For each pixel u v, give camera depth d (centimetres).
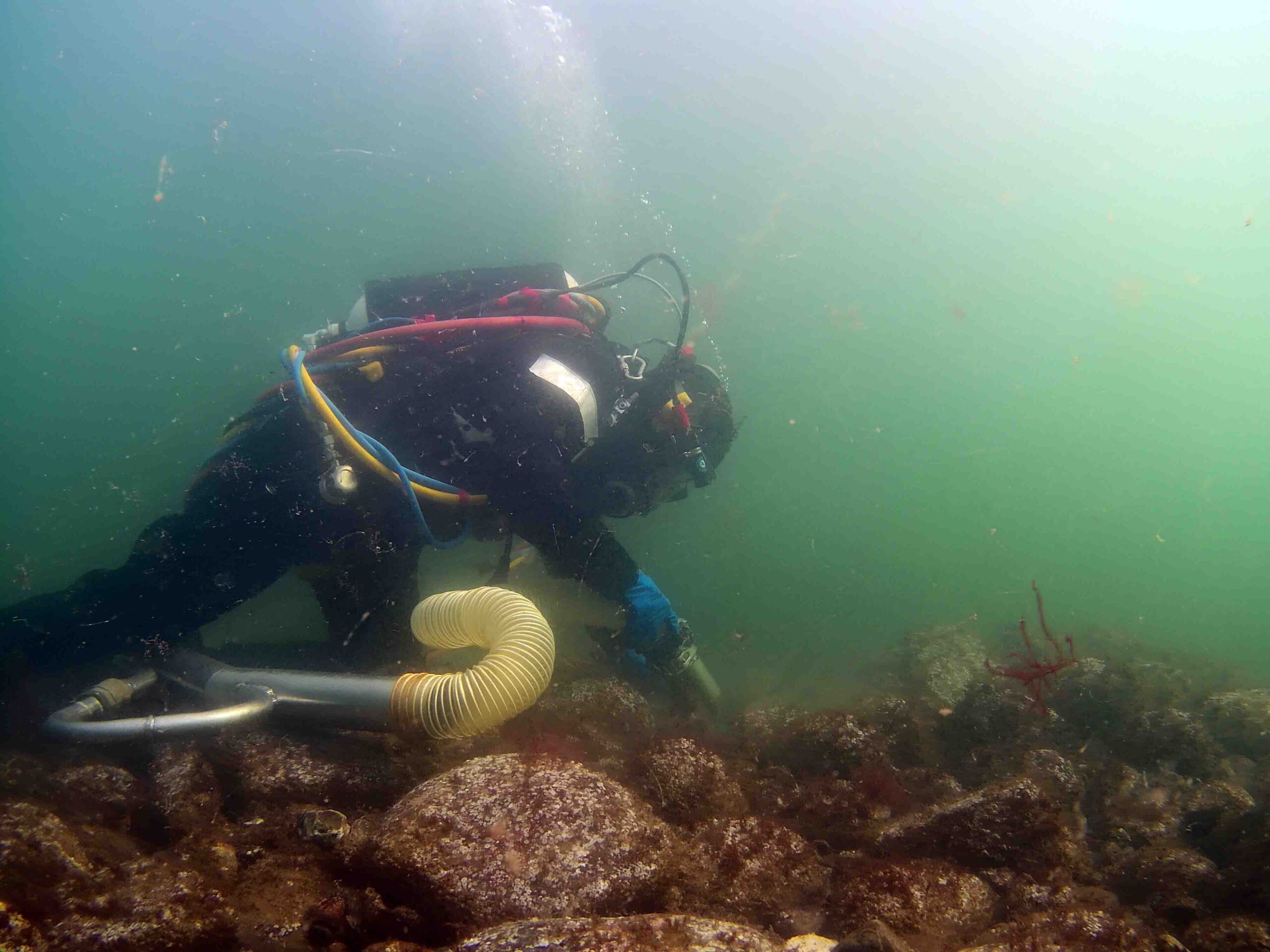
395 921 144
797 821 221
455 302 348
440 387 299
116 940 129
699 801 210
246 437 304
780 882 174
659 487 354
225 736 231
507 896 139
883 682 468
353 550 309
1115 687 314
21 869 147
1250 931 161
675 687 365
